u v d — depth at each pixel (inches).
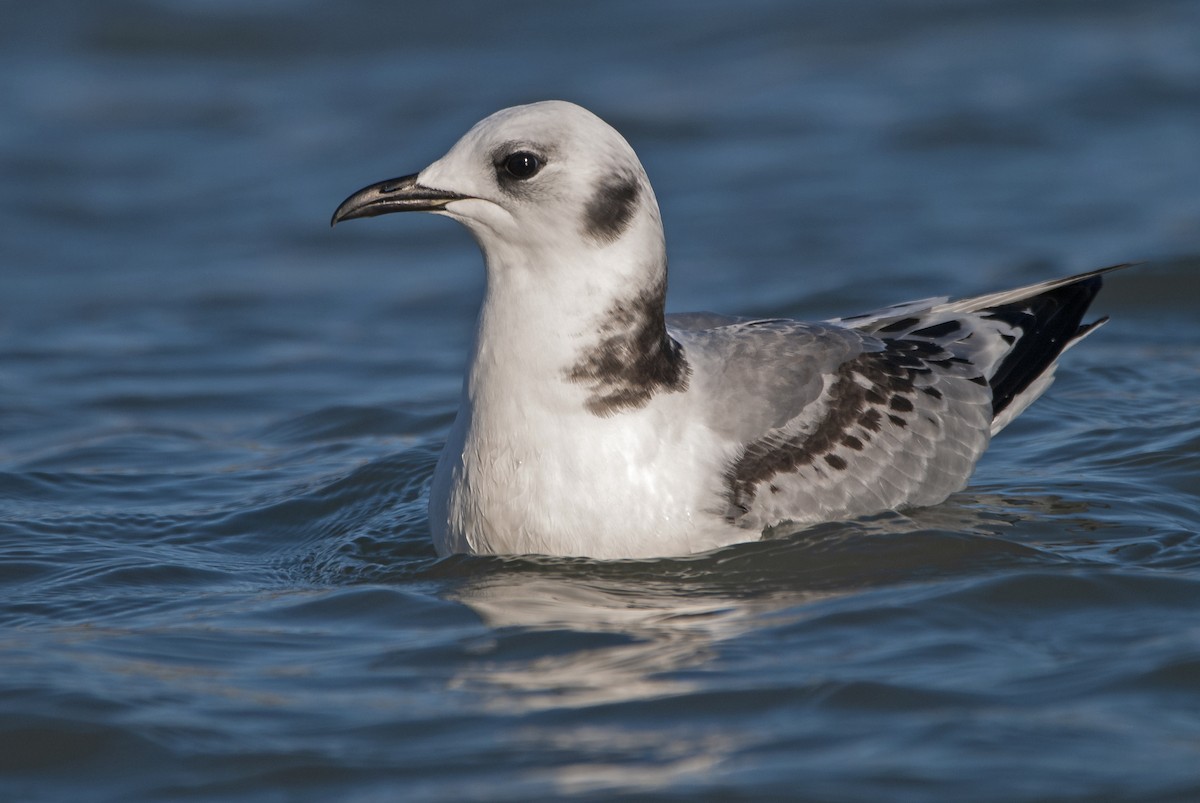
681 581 470.3
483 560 489.7
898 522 509.7
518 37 1407.5
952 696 386.6
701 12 1440.7
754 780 350.0
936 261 903.7
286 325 879.1
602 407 478.6
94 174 1163.3
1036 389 583.2
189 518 574.6
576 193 469.4
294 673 414.6
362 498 582.6
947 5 1427.2
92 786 358.3
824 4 1443.2
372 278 973.8
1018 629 429.7
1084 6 1413.6
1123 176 1043.3
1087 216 967.0
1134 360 724.7
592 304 474.6
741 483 493.0
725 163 1121.4
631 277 476.4
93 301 928.3
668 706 387.2
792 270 909.2
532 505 481.7
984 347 573.3
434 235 1061.8
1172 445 597.0
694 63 1328.7
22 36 1423.5
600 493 479.2
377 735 376.5
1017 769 350.6
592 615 445.7
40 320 891.4
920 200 1024.2
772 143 1155.3
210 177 1160.2
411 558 512.7
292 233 1053.2
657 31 1402.6
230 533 560.1
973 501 542.0
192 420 719.7
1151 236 914.1
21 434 697.0
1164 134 1123.9
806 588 463.2
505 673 409.4
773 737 369.7
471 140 481.4
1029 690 389.7
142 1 1470.2
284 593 487.5
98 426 709.3
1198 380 687.1
